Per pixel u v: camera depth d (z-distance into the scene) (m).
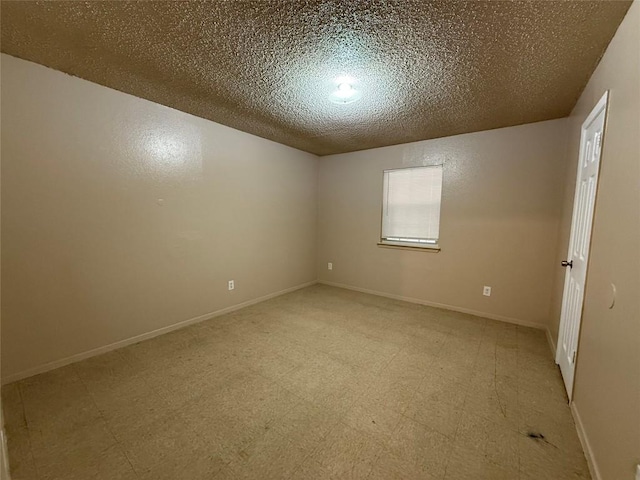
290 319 3.19
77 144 2.14
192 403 1.77
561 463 1.36
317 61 1.81
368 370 2.16
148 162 2.55
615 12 1.30
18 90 1.87
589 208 1.75
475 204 3.26
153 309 2.69
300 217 4.37
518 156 2.97
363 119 2.84
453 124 2.95
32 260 2.00
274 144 3.80
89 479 1.26
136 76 2.06
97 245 2.29
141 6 1.35
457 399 1.83
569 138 2.56
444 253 3.52
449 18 1.40
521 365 2.24
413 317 3.26
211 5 1.34
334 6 1.33
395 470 1.32
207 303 3.15
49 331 2.09
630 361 1.06
